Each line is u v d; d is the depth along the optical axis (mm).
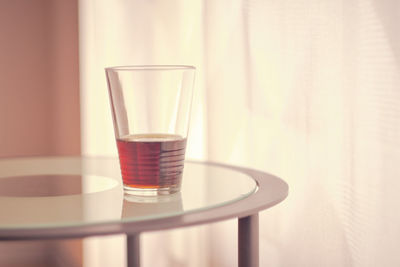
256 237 787
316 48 1083
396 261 960
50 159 1011
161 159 757
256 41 1223
